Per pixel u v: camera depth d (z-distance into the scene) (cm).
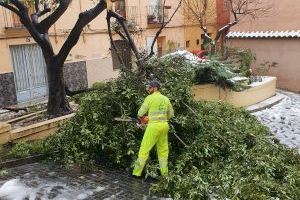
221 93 1327
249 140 782
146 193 645
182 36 2427
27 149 812
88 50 1811
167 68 939
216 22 2620
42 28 1053
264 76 1711
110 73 1922
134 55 1080
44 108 1257
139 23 2092
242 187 593
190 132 803
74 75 1742
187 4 2203
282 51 1842
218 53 1599
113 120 800
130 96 801
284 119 1238
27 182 690
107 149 766
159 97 692
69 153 777
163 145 698
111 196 633
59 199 622
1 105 1452
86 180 701
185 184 628
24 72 1559
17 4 985
